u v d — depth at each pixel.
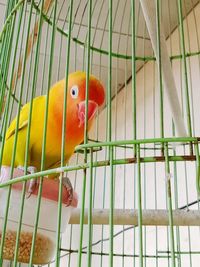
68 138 0.89
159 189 1.58
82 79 0.88
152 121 1.76
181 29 0.60
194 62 1.53
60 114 0.88
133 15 0.57
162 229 1.49
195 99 1.47
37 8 1.01
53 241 0.74
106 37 1.70
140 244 0.45
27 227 0.70
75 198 0.76
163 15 1.61
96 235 2.00
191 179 1.39
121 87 2.10
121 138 2.00
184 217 0.87
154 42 0.72
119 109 2.08
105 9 1.55
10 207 0.68
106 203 1.96
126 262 1.68
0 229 0.69
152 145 1.63
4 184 0.60
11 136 0.91
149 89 1.83
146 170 1.70
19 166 0.92
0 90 0.81
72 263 2.18
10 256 0.70
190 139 0.49
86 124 0.54
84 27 1.64
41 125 0.90
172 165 1.51
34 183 0.69
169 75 0.75
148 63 1.88
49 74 0.60
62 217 0.74
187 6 1.60
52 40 0.62
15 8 0.76
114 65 1.91
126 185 1.83
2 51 0.82
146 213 0.87
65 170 0.53
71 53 1.82
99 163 0.51
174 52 1.65
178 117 0.84
